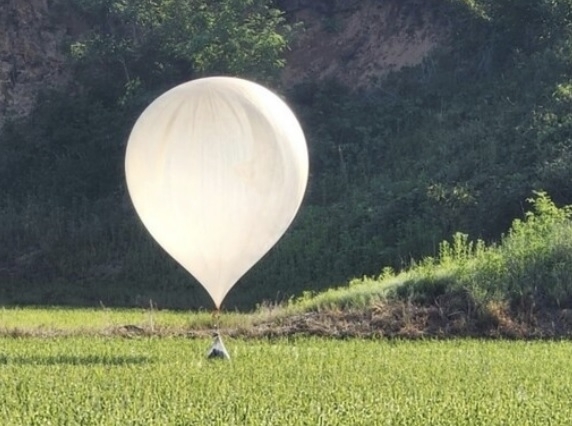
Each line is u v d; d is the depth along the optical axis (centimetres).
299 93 10044
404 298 5519
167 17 10219
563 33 9688
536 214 7494
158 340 4900
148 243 8756
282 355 4400
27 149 9869
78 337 5016
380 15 10544
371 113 9750
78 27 10738
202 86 4181
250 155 4097
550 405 3347
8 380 3678
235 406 3272
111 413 3169
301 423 3069
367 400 3409
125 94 10031
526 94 9119
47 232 9106
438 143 9044
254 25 9944
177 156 4091
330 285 7769
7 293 8188
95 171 9612
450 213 7869
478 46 10000
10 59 10488
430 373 3959
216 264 4203
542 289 5500
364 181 9019
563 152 8056
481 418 3150
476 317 5284
